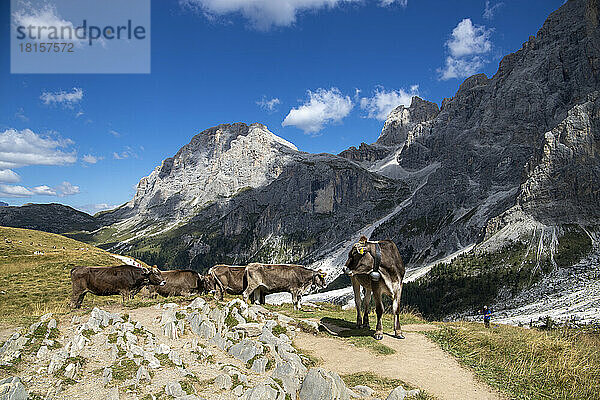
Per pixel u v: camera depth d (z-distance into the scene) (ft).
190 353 36.58
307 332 47.47
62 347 35.70
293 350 38.14
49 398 25.73
